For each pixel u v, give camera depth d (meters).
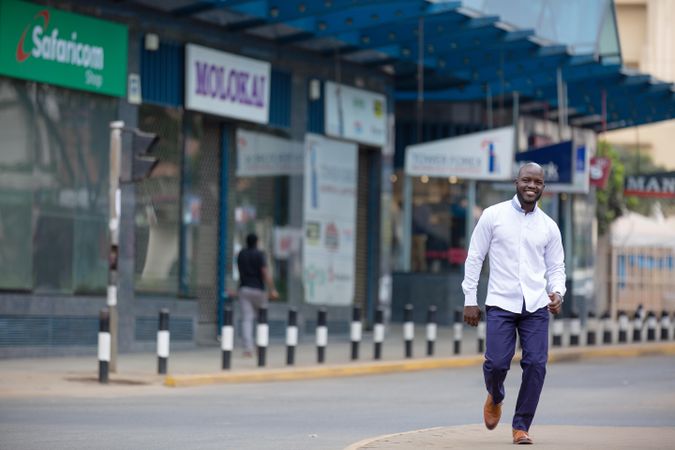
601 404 32.19
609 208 99.25
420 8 53.47
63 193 46.81
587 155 63.53
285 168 58.72
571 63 65.44
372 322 65.31
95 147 48.19
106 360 36.97
